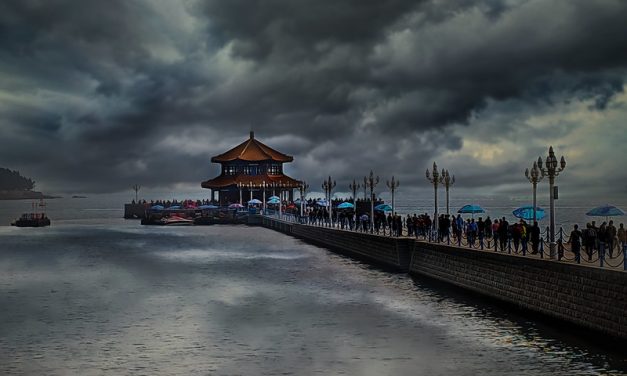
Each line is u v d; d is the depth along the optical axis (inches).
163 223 7066.9
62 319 1739.7
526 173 2010.3
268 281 2448.3
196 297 2087.8
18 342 1478.8
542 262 1585.9
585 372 1182.3
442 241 2373.3
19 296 2143.2
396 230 2837.1
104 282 2485.2
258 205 7322.8
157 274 2726.4
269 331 1567.4
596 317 1376.7
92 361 1320.1
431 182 2488.9
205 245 4269.2
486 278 1878.7
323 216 4665.4
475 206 2294.5
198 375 1219.9
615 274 1318.9
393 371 1228.5
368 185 3737.7
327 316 1733.5
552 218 1649.9
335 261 3078.2
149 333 1561.3
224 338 1502.2
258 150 7726.4
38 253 3821.4
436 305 1836.9
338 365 1274.6
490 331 1503.4
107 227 6948.8
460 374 1201.4
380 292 2094.0
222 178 7613.2
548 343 1375.5
